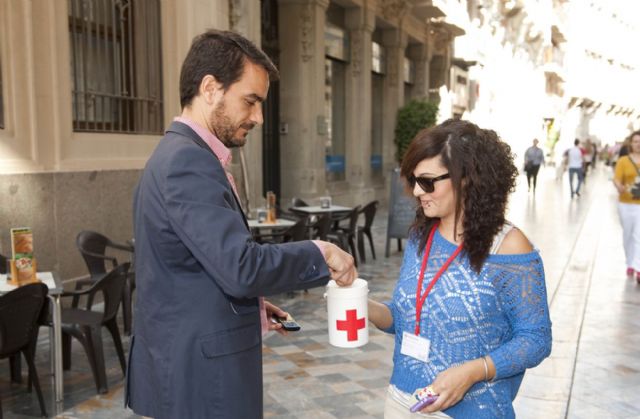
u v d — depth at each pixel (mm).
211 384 1529
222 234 1423
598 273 7496
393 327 1849
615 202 16797
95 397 3893
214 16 8047
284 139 11797
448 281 1596
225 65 1549
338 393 3943
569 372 4102
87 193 6168
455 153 1566
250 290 1431
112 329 4293
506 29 29156
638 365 4363
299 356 4660
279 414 3627
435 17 17078
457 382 1501
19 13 5457
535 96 36562
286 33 11586
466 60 22641
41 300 3543
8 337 3363
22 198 5465
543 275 1585
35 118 5617
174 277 1537
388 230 8805
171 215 1458
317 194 11969
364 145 13977
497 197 1571
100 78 6484
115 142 6602
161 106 7406
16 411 3682
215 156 1554
